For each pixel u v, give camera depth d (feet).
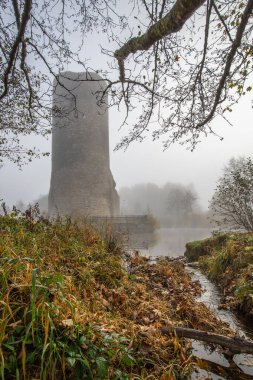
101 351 8.08
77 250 17.88
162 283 19.62
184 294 17.60
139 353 9.34
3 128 26.78
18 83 21.33
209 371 9.93
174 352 10.22
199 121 17.43
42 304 7.93
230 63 13.06
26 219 20.90
